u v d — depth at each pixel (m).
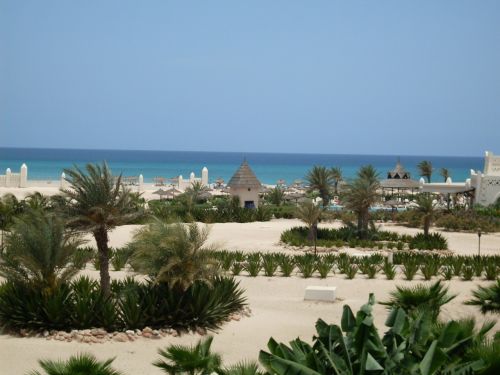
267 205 54.91
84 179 19.72
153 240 19.20
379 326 19.09
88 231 18.92
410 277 26.58
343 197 38.53
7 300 18.20
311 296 23.11
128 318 17.89
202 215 47.41
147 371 14.80
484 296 18.88
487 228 44.88
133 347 16.78
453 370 9.01
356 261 29.67
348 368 8.94
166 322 18.27
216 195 65.69
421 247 35.59
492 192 55.59
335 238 38.19
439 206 56.16
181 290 18.86
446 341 9.75
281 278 26.86
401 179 60.75
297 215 35.47
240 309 20.70
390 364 8.88
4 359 15.52
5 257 18.78
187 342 17.30
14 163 155.00
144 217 22.59
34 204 36.03
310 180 55.31
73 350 16.39
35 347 16.56
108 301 18.34
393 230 44.34
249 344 17.23
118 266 27.53
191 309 18.38
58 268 19.02
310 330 18.81
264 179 127.19
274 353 9.40
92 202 19.34
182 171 143.00
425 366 8.66
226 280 20.89
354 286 25.36
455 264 27.78
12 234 19.00
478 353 9.17
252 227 44.34
